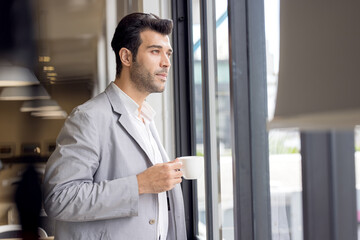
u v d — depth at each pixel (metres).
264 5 1.14
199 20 1.85
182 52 2.02
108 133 1.29
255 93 1.16
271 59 1.11
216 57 1.68
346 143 0.69
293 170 0.97
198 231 1.97
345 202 0.69
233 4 1.16
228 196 1.59
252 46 1.16
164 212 1.44
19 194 3.27
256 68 1.16
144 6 2.11
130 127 1.32
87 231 1.25
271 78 1.11
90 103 1.33
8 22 3.14
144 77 1.37
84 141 1.22
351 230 0.69
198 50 1.92
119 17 2.62
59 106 3.32
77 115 1.26
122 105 1.35
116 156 1.28
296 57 0.65
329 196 0.71
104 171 1.28
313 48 0.59
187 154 2.03
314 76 0.58
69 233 1.26
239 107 1.16
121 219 1.26
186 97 2.02
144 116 1.53
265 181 1.16
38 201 3.23
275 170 1.10
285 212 1.04
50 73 3.25
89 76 3.19
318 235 0.71
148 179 1.23
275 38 1.07
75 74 3.21
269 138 1.14
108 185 1.21
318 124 0.55
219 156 1.68
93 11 3.06
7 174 3.33
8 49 3.21
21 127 3.38
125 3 2.45
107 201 1.18
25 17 3.14
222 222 1.63
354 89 0.47
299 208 0.96
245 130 1.16
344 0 0.50
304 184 0.72
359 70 0.46
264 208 1.16
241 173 1.16
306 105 0.60
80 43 3.13
